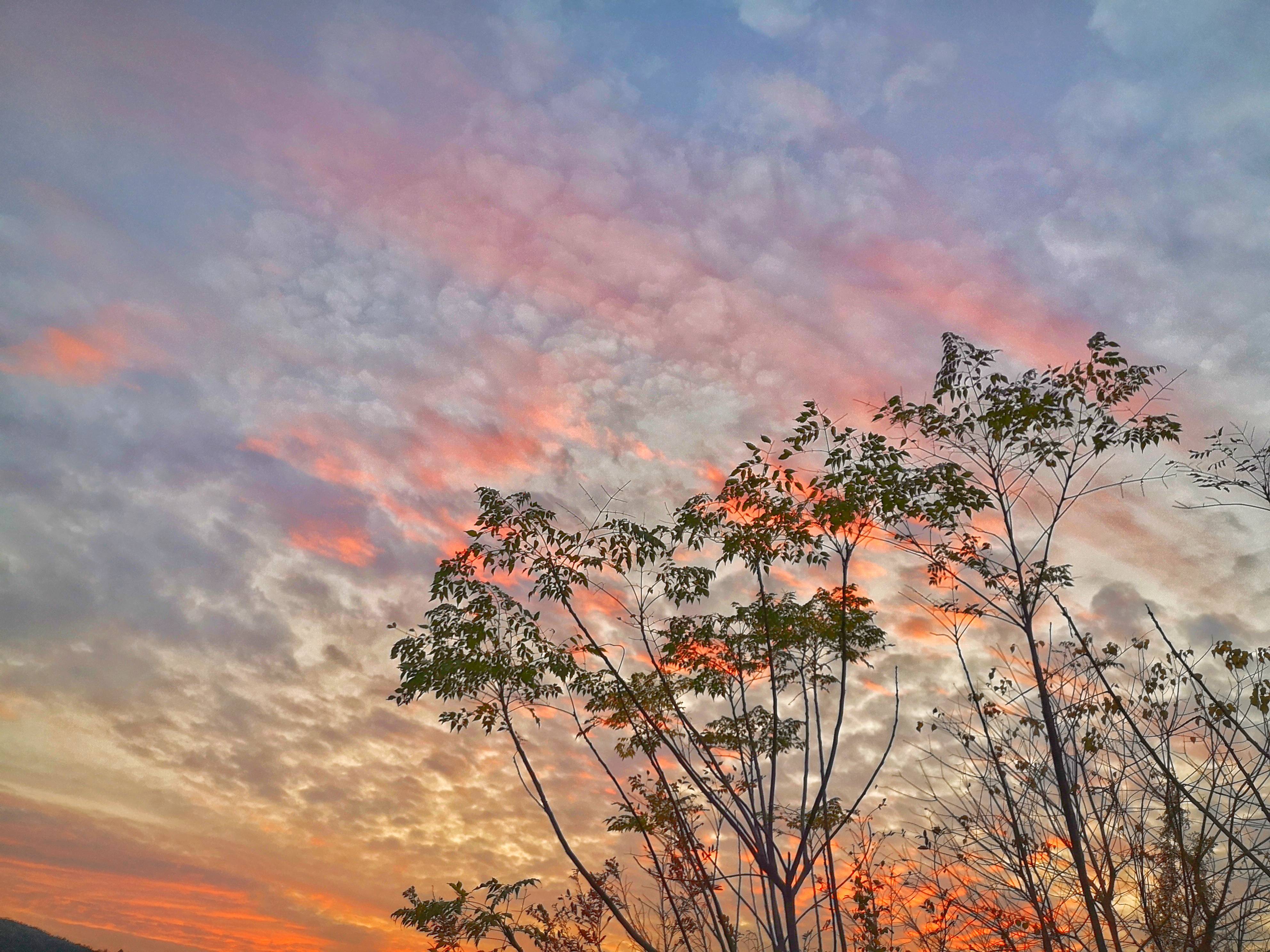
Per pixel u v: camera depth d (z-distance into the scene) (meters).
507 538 16.11
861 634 15.98
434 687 15.91
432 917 14.17
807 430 15.08
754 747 15.65
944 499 13.78
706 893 14.52
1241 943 10.14
